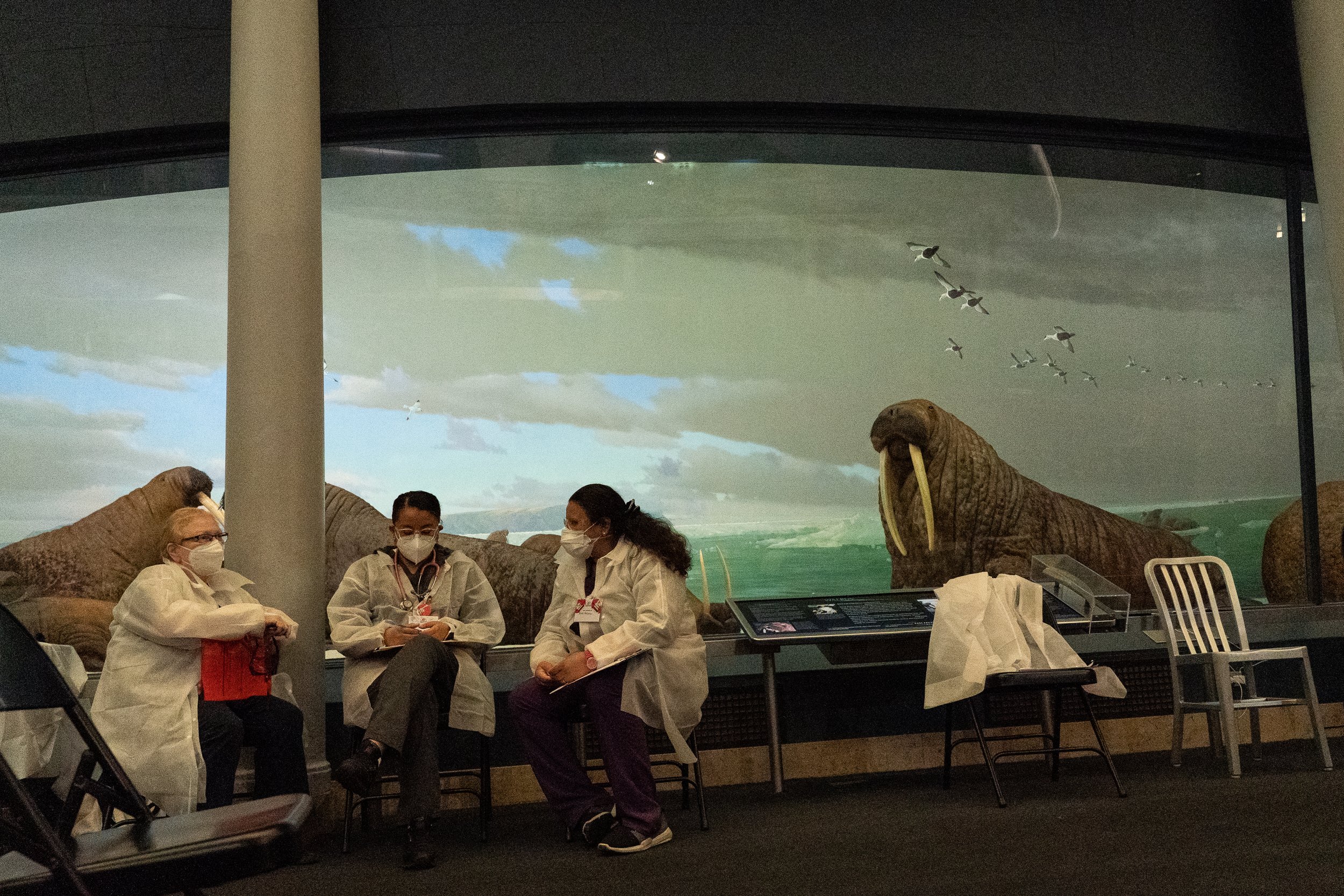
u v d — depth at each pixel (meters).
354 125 5.77
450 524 5.89
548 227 6.07
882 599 5.33
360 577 4.36
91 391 5.66
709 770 5.31
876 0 5.91
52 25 5.43
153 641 3.75
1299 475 6.39
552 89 5.70
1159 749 5.64
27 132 5.41
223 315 5.81
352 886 3.38
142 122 5.44
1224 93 6.15
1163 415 6.36
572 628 4.23
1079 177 6.39
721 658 5.70
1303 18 5.86
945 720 5.47
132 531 5.60
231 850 1.85
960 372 6.29
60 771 3.68
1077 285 6.38
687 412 6.13
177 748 3.60
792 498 6.15
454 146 5.97
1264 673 5.84
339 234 5.92
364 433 5.88
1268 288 6.45
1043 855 3.25
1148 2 6.10
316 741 4.48
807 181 6.22
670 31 5.77
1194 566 6.26
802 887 3.02
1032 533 6.21
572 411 6.05
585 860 3.62
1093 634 5.82
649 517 4.17
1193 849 3.22
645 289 6.14
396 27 5.64
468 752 5.14
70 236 5.70
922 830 3.77
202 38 5.47
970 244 6.33
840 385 6.23
